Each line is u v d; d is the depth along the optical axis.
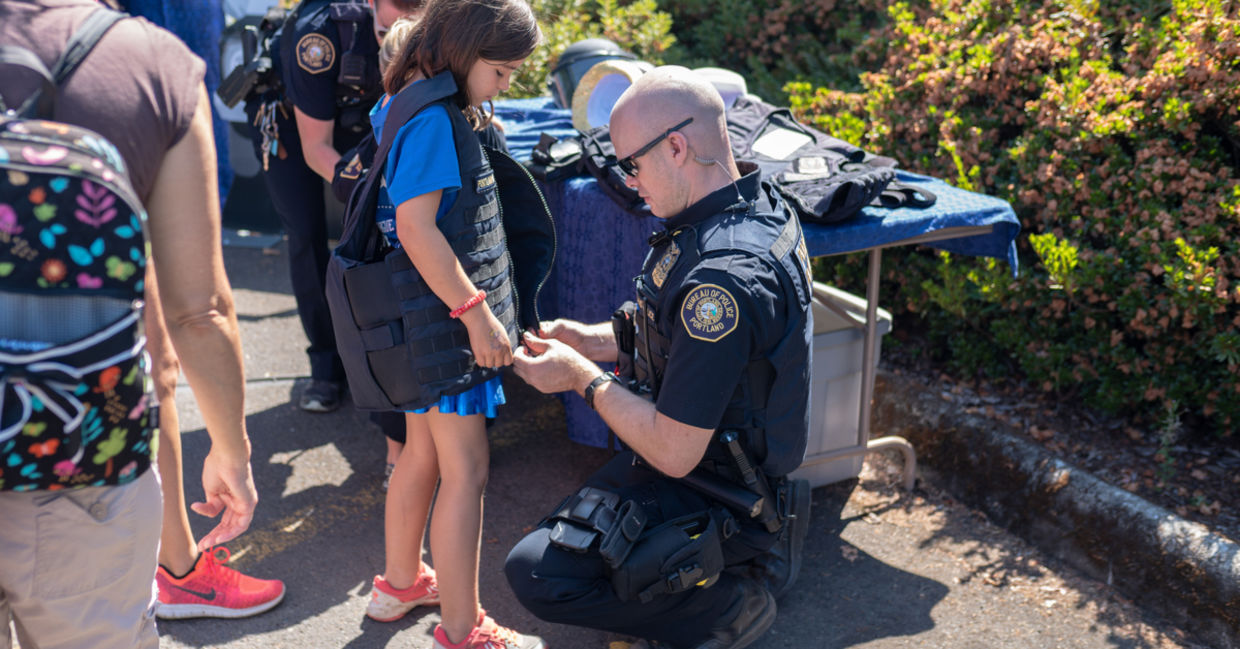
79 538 1.35
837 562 2.85
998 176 3.52
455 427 2.19
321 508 3.11
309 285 3.62
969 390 3.49
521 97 4.92
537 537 2.19
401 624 2.55
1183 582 2.53
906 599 2.68
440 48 1.95
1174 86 3.08
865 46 4.60
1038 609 2.63
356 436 3.57
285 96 3.39
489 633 2.31
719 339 1.93
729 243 1.99
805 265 2.10
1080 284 3.11
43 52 1.25
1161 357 3.08
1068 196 3.24
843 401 3.11
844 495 3.20
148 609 1.50
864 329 3.03
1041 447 3.04
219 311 1.50
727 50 5.68
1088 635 2.52
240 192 5.59
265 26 3.56
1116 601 2.64
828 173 2.77
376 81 3.14
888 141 3.81
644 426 2.06
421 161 1.92
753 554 2.34
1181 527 2.60
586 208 2.91
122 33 1.33
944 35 3.96
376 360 2.09
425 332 2.04
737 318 1.93
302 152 3.46
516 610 2.63
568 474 3.34
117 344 1.25
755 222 2.05
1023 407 3.36
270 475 3.29
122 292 1.25
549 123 3.80
